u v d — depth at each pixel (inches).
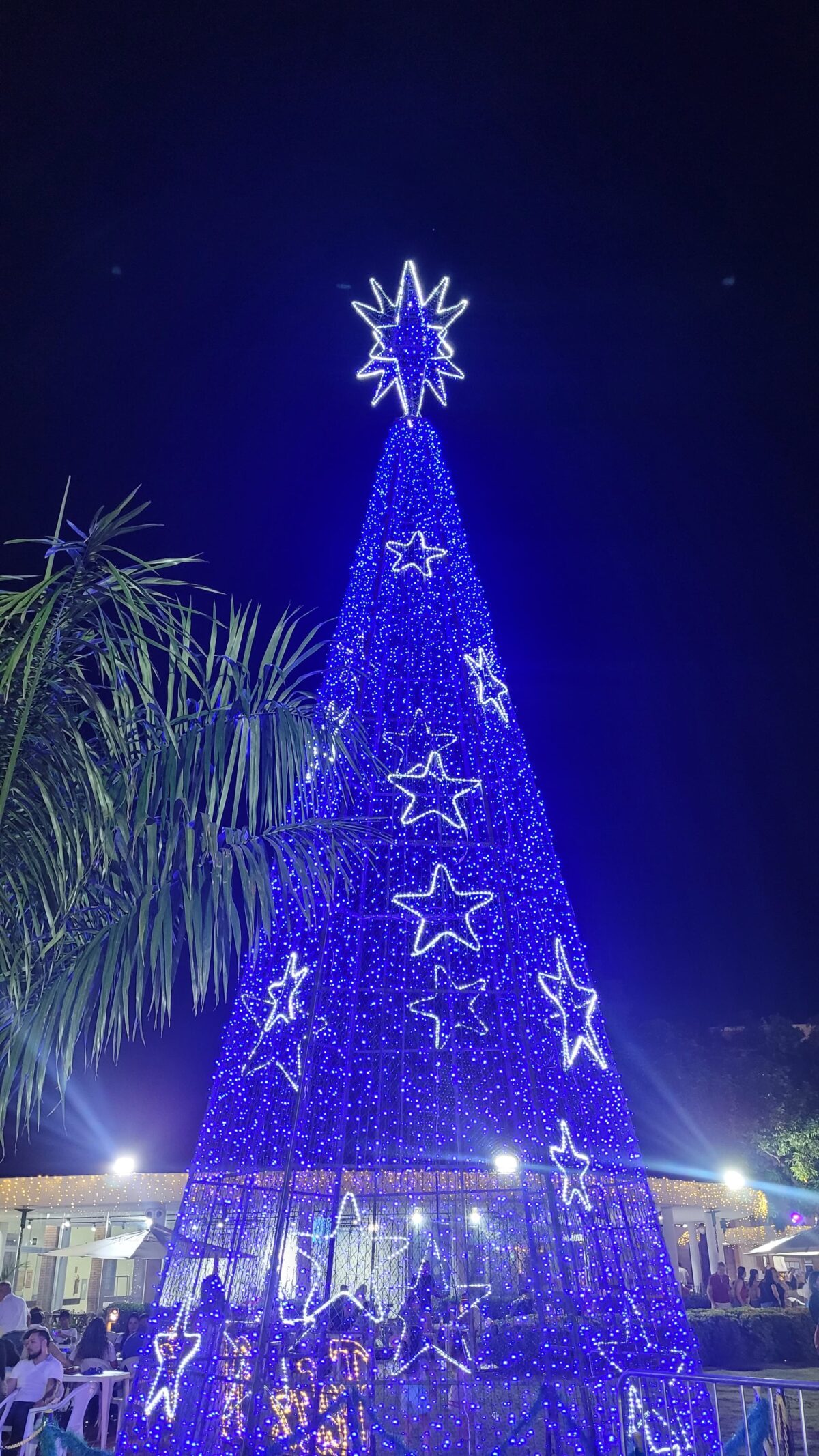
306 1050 368.5
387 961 412.5
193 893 215.8
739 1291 876.6
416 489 493.0
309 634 256.7
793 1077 1246.3
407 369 525.7
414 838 431.8
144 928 218.2
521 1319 438.9
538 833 434.3
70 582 219.3
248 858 235.0
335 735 256.5
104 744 228.5
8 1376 369.4
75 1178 892.0
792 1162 1196.5
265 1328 324.5
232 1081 380.8
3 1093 214.5
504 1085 468.8
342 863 273.9
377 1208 428.5
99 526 220.2
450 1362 351.3
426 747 444.8
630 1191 382.9
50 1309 979.9
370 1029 446.9
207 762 229.3
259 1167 370.0
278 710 248.1
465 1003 458.6
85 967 219.6
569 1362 350.9
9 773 189.8
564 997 404.5
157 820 224.1
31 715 208.4
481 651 459.8
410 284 539.2
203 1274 365.1
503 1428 344.2
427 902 420.8
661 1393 344.8
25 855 203.6
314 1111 400.8
